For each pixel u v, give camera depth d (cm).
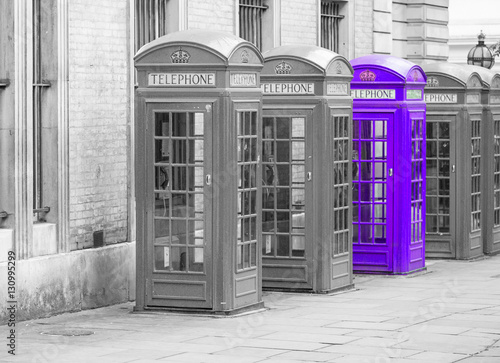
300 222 1457
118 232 1420
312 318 1245
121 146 1426
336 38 2084
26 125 1247
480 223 1953
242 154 1266
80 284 1327
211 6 1644
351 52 2091
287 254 1465
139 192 1273
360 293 1470
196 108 1238
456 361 999
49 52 1312
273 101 1450
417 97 1669
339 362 987
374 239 1661
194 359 993
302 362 986
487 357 1018
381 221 1653
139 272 1279
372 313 1286
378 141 1634
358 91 1627
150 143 1263
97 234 1376
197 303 1258
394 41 2314
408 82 1620
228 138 1233
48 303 1272
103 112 1391
